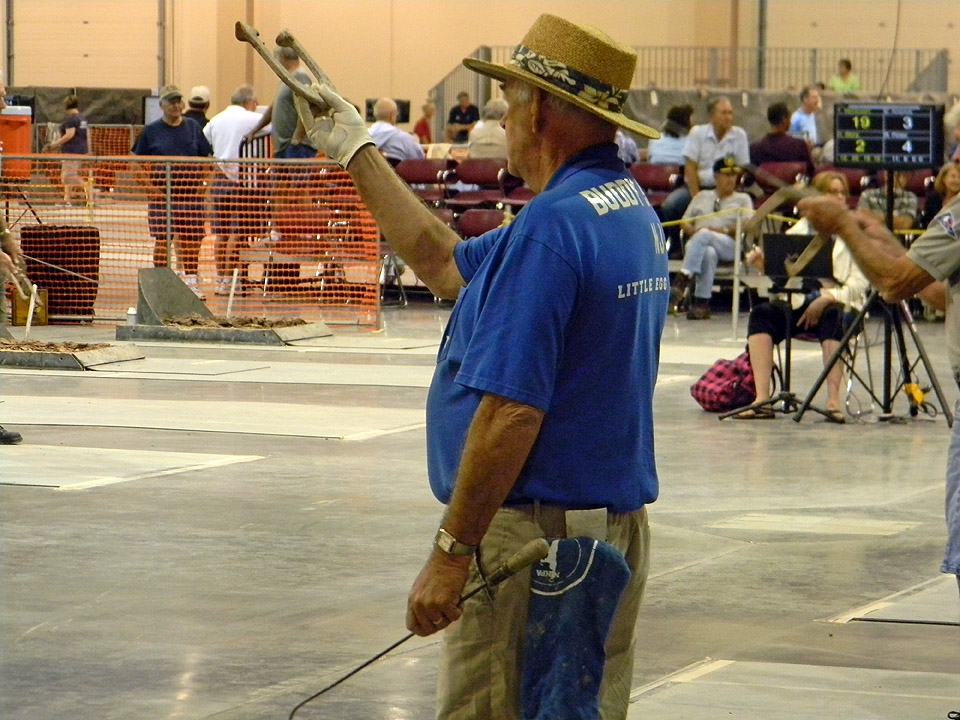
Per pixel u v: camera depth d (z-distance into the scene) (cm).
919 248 746
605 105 542
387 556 1128
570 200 522
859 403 1892
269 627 935
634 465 549
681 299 3053
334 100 623
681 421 1836
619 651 569
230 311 2830
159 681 825
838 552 1171
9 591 1012
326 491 1372
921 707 799
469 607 533
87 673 838
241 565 1094
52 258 2900
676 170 3253
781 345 2572
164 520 1240
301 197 2927
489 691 535
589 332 523
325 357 2430
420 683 830
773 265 1809
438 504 1321
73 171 3272
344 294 2969
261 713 775
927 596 1037
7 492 1342
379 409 1884
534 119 543
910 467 1550
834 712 789
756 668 869
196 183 2969
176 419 1773
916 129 1828
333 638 913
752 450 1639
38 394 1975
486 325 512
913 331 1856
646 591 1046
